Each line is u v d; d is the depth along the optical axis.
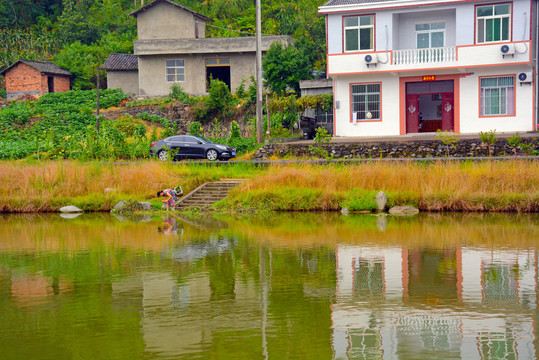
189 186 32.16
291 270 16.48
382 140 34.91
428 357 10.43
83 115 51.53
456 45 36.78
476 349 10.74
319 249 19.14
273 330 11.85
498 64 35.88
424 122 39.53
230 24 73.25
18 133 50.03
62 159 37.50
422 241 19.97
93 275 16.47
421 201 27.27
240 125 50.16
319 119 45.03
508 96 36.69
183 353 10.81
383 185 28.69
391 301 13.54
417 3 37.16
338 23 38.75
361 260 17.44
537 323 11.96
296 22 66.19
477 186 27.22
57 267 17.52
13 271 17.11
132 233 23.31
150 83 55.69
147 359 10.59
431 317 12.42
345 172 29.81
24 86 59.84
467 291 14.13
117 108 53.16
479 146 32.94
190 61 55.22
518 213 25.56
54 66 63.09
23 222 27.06
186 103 51.16
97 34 81.38
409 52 37.50
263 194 29.39
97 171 33.09
